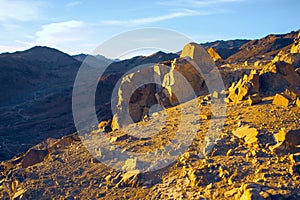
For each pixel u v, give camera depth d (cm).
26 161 1383
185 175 887
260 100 1298
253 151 888
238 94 1407
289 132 881
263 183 715
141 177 954
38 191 1039
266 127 1024
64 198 969
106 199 917
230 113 1255
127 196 903
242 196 680
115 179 998
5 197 1123
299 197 659
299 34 1884
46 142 1903
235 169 827
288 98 1204
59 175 1120
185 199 785
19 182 1127
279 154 862
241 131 1039
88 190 994
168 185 878
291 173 750
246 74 1606
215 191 774
